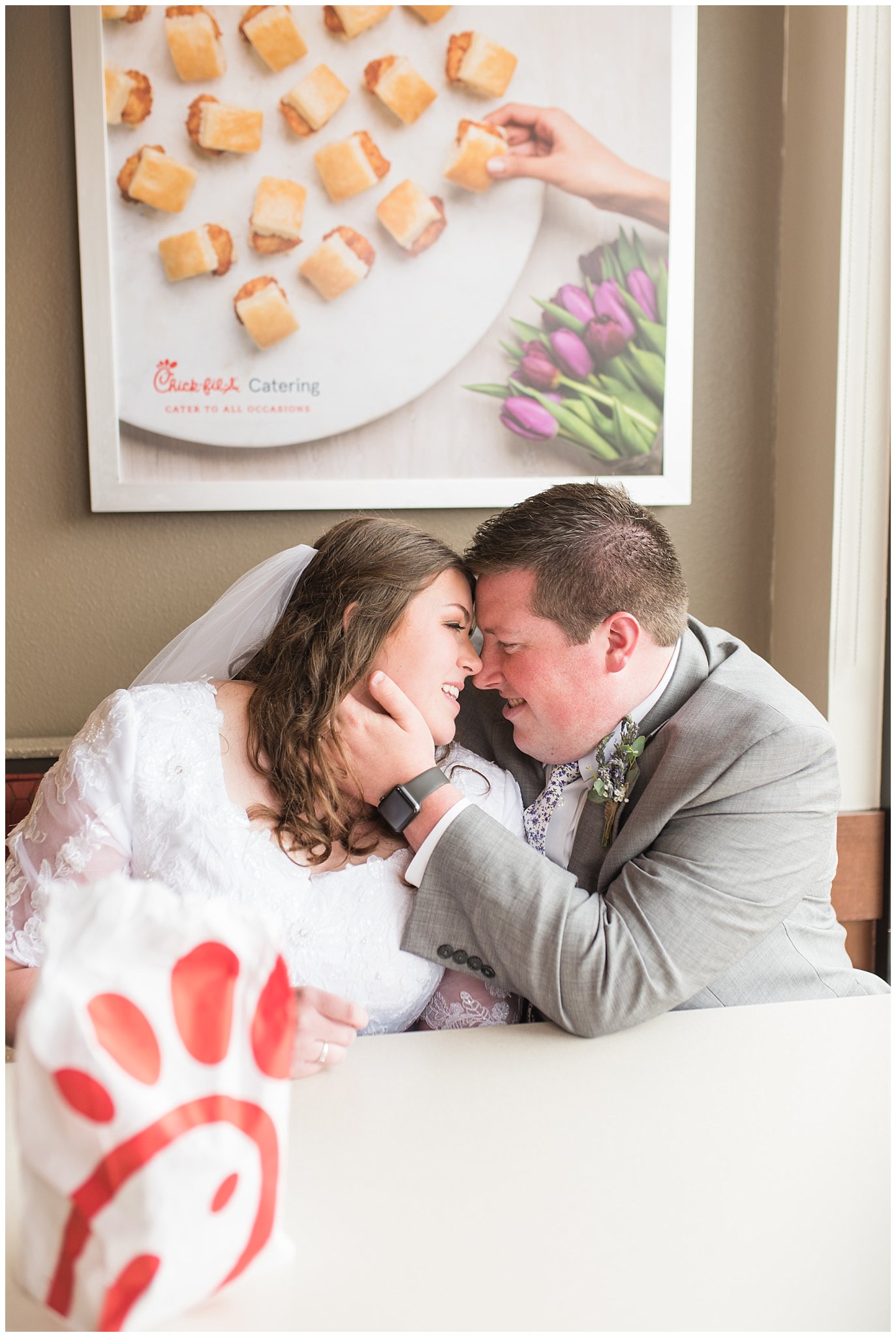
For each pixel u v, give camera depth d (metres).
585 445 2.00
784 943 1.36
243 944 0.64
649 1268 0.71
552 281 1.94
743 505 2.09
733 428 2.07
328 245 1.88
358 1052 1.05
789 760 1.22
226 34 1.80
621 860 1.28
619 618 1.27
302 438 1.92
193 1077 0.60
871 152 1.79
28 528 1.90
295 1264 0.71
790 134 1.98
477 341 1.94
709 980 1.16
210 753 1.27
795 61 1.95
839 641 1.91
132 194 1.82
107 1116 0.56
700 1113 0.92
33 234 1.84
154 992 0.60
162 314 1.86
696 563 2.09
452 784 1.23
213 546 1.95
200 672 1.53
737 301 2.05
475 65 1.87
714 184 2.01
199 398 1.89
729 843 1.20
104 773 1.22
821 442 1.92
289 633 1.33
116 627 1.94
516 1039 1.09
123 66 1.79
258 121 1.83
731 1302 0.67
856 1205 0.78
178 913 0.64
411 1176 0.82
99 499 1.88
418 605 1.31
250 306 1.88
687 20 1.90
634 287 1.96
